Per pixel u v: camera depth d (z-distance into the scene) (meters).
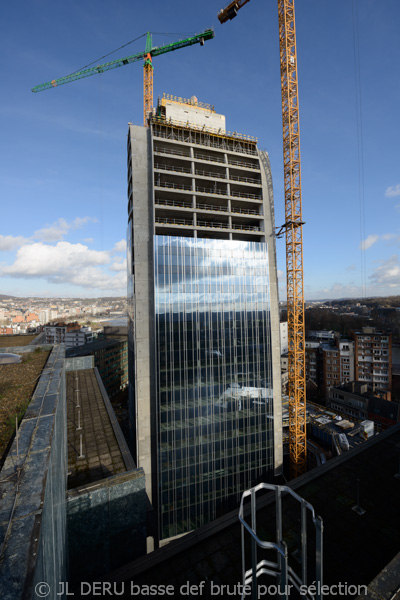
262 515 22.16
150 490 43.03
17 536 7.12
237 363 48.31
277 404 51.25
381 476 26.25
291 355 66.00
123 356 134.38
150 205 47.06
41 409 14.80
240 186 54.72
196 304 46.62
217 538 20.31
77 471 27.50
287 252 67.12
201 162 50.97
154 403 44.00
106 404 42.44
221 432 46.38
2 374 21.80
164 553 19.02
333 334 147.75
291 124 65.00
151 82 92.19
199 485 44.47
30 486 9.05
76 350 111.75
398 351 130.12
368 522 21.44
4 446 11.62
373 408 80.19
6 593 5.69
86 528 20.97
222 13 71.56
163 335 44.44
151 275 46.09
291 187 65.12
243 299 49.72
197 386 45.50
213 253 48.50
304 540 7.30
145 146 49.12
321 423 67.25
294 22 65.00
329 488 24.97
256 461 48.25
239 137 56.03
